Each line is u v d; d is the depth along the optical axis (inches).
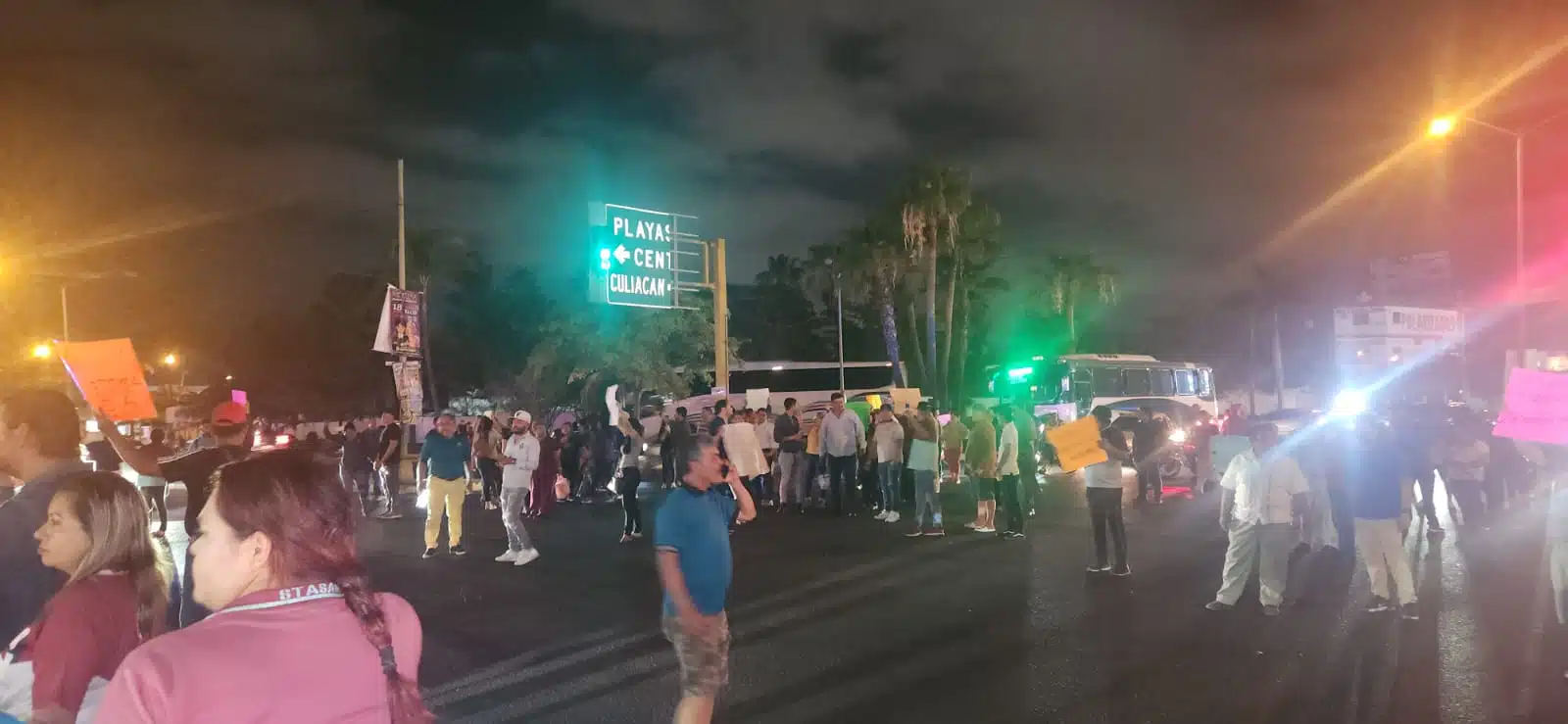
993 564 419.5
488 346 2374.5
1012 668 262.5
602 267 744.3
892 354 1929.1
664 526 182.9
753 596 363.6
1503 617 309.9
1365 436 321.1
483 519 629.9
